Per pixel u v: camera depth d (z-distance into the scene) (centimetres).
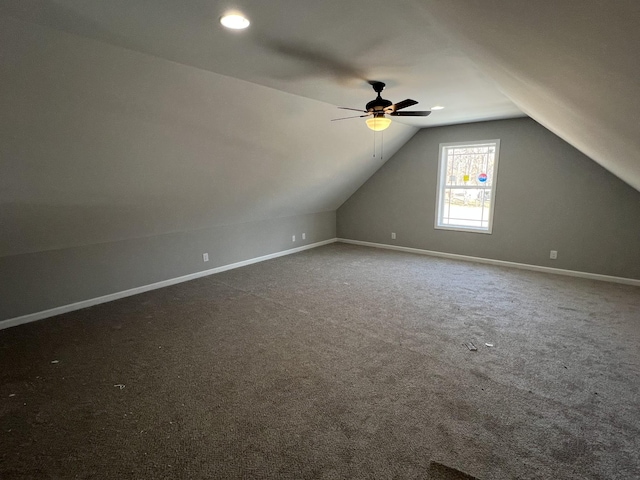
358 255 635
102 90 240
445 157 599
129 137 287
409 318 360
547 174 502
